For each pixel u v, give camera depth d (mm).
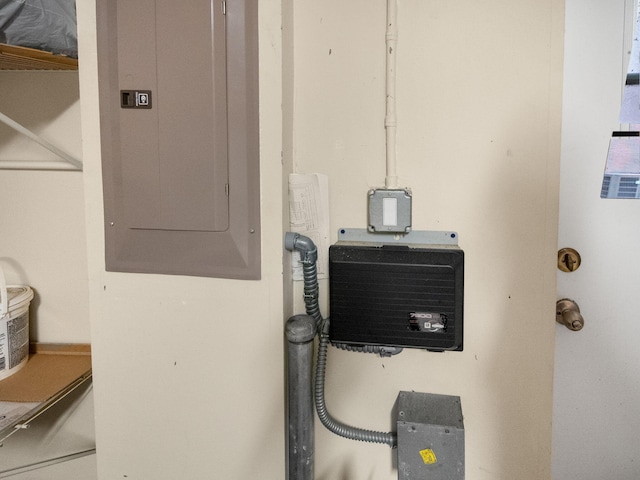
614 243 1189
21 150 1483
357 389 1277
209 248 1161
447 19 1146
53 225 1507
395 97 1181
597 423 1248
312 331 1154
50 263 1522
